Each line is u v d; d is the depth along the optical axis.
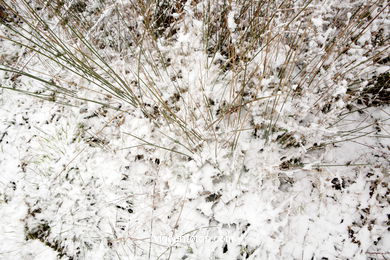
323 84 1.17
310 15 1.05
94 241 1.24
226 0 1.17
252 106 1.18
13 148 1.43
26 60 1.53
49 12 1.45
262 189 1.20
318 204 1.17
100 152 1.35
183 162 1.26
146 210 1.24
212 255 1.15
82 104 1.41
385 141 1.22
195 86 1.28
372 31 1.10
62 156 1.38
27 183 1.37
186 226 1.20
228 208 1.20
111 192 1.29
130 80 1.37
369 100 1.27
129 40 1.47
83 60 1.27
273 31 1.09
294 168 1.21
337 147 1.23
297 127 1.11
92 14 1.45
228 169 1.21
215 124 1.22
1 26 1.59
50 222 1.29
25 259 1.25
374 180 1.16
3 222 1.30
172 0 1.33
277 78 1.23
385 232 1.11
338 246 1.11
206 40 1.28
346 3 1.12
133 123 1.32
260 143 1.23
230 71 1.27
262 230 1.14
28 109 1.49
